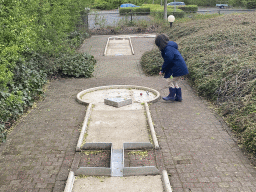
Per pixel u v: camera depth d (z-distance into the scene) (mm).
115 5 39531
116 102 6473
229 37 10266
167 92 7695
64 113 6312
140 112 6223
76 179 3988
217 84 6961
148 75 9484
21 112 6211
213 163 4289
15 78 6734
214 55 8734
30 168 4234
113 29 20641
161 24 21219
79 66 9484
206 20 17281
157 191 3686
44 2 9641
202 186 3754
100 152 4691
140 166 4246
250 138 4691
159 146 4824
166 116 6066
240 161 4332
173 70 6539
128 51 14078
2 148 4824
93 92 7719
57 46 10336
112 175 4059
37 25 8812
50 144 4945
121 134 5227
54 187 3805
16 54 6074
